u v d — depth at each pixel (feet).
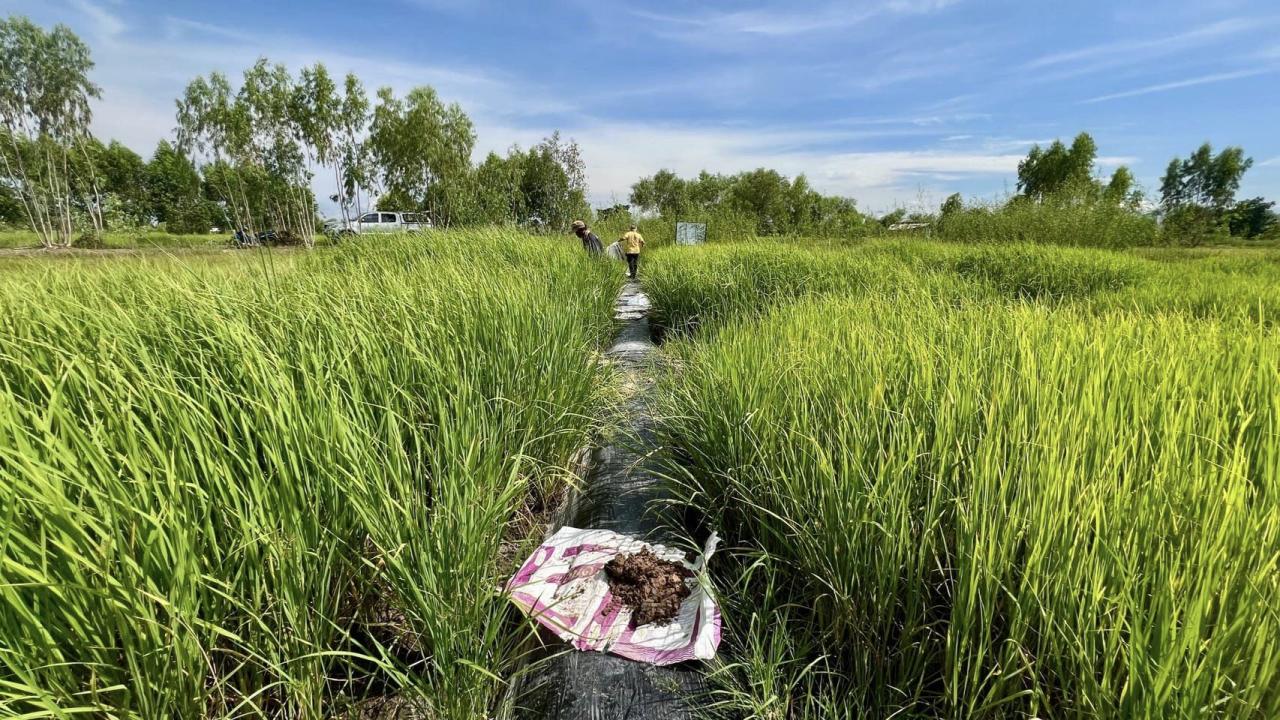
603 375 13.24
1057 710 4.14
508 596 5.55
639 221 75.92
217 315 7.09
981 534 4.40
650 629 5.94
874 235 64.28
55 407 4.08
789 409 7.56
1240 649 3.47
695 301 20.52
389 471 5.34
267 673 4.51
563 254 26.03
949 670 4.52
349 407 5.91
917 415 6.75
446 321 9.49
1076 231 46.19
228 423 5.11
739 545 7.04
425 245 24.45
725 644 5.76
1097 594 3.82
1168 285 20.35
